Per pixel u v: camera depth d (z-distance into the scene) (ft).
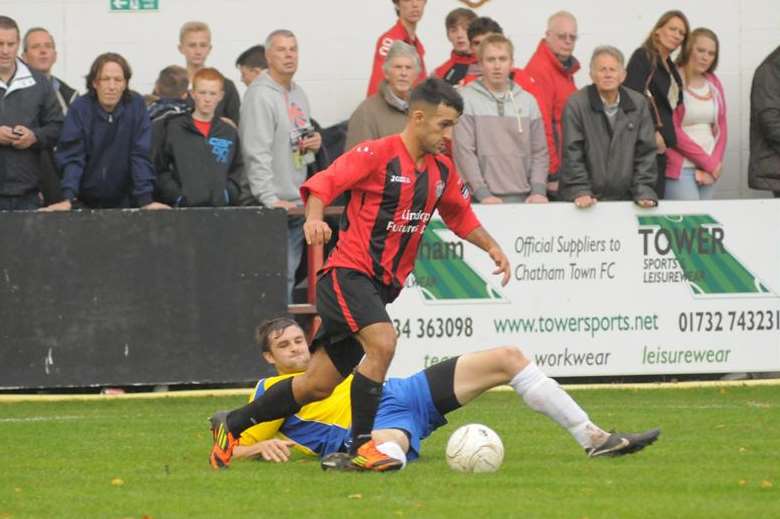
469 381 88.12
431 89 83.15
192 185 141.18
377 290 84.48
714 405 128.06
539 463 88.33
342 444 90.84
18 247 135.54
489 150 144.36
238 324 138.21
